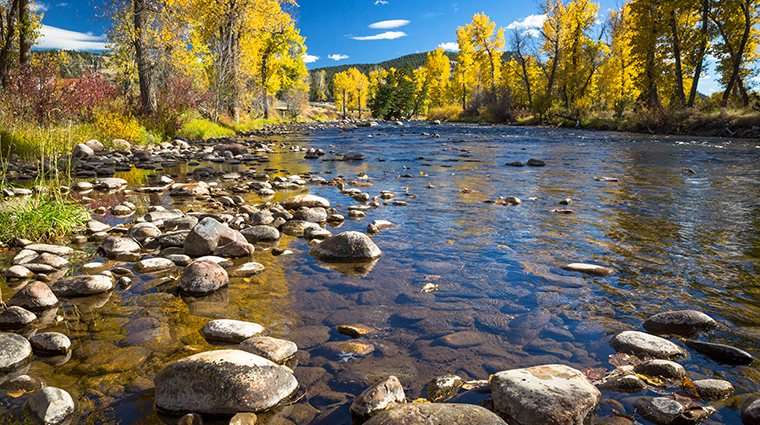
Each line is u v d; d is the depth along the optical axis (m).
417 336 2.38
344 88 86.94
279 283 3.16
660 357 2.12
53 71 12.47
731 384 1.91
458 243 4.11
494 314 2.64
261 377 1.84
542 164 9.90
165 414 1.74
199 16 21.08
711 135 20.09
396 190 6.96
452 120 52.69
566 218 5.07
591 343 2.29
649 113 23.92
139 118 15.57
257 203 5.98
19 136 10.02
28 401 1.76
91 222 4.68
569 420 1.61
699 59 25.56
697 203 5.85
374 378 1.99
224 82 22.84
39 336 2.23
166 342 2.30
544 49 39.53
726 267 3.43
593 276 3.25
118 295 2.93
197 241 3.84
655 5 27.27
